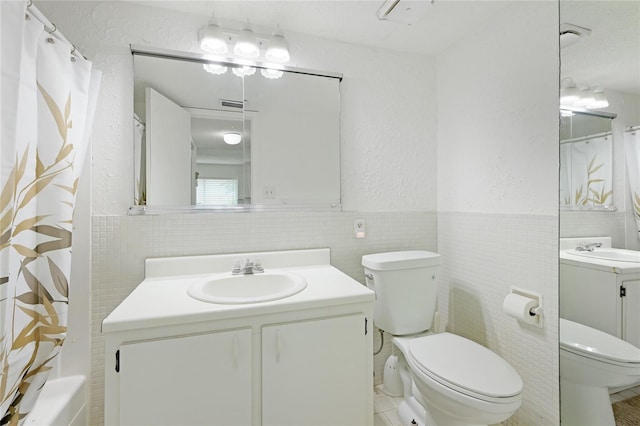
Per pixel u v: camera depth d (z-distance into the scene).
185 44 1.53
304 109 1.72
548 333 1.29
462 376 1.12
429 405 1.23
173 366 0.99
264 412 1.08
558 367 1.24
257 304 1.09
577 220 1.16
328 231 1.77
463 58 1.77
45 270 1.02
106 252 1.41
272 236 1.66
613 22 1.03
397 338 1.56
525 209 1.41
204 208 1.56
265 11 1.53
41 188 1.01
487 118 1.62
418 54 1.96
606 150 1.05
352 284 1.35
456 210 1.84
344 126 1.81
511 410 1.03
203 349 1.01
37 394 1.02
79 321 1.36
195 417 1.01
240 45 1.49
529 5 1.39
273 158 1.67
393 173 1.91
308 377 1.13
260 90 1.65
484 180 1.63
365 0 1.46
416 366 1.24
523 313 1.32
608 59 1.04
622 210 1.00
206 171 1.56
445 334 1.47
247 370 1.06
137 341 0.97
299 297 1.16
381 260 1.57
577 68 1.15
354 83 1.83
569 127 1.19
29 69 0.91
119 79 1.44
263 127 1.66
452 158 1.87
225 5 1.48
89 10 1.40
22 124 0.89
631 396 0.99
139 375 0.96
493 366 1.19
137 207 1.45
